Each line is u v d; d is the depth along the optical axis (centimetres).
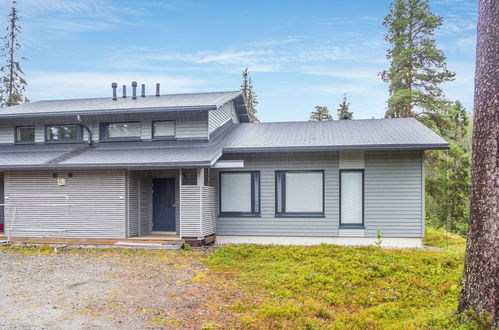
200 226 1127
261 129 1485
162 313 560
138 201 1255
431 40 2045
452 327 495
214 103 1299
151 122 1366
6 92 2664
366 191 1183
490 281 487
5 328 491
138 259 956
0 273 791
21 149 1448
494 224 489
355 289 717
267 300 636
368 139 1177
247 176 1253
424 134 1202
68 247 1143
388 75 2178
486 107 507
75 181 1212
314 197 1220
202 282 737
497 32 498
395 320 565
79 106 1457
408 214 1162
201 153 1164
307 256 971
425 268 835
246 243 1235
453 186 2136
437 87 2066
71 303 594
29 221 1230
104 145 1386
